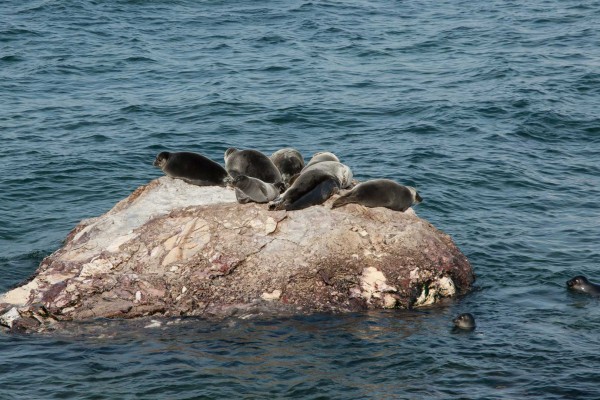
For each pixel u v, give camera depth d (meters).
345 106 72.31
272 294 37.56
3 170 57.00
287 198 39.88
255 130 66.25
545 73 82.06
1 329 36.28
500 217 50.84
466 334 36.00
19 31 95.06
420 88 77.81
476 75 81.81
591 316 38.06
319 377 32.31
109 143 62.94
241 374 32.44
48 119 68.19
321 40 95.56
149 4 111.44
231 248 38.53
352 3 116.12
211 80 79.50
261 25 102.25
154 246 39.03
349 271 38.53
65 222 49.41
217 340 35.03
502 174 57.78
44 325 36.31
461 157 60.88
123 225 40.72
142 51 89.62
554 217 51.03
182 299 37.34
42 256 44.59
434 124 67.88
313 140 64.44
